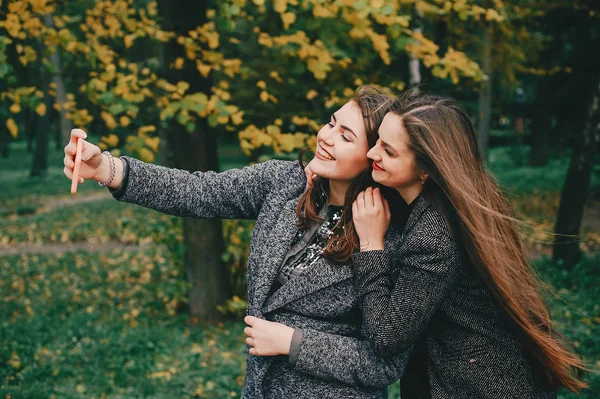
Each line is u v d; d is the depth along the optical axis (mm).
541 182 19953
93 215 14773
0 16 4352
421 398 1897
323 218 1816
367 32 4379
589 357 4883
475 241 1673
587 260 8828
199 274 6012
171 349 5199
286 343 1683
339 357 1683
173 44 5234
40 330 5766
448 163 1652
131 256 9883
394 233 1797
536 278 1896
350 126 1743
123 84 4355
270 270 1779
